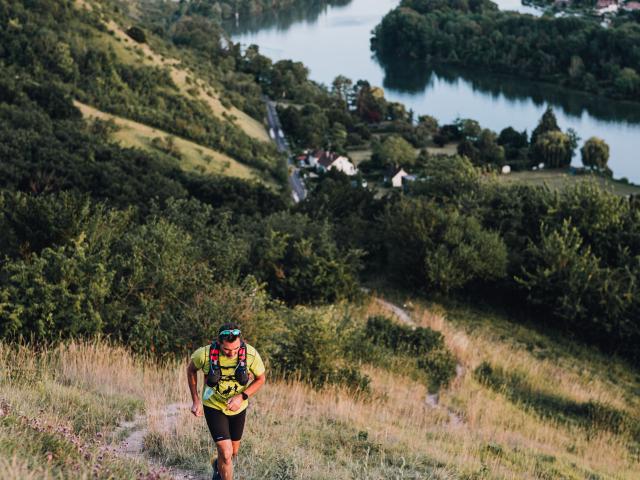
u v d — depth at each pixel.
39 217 21.03
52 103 89.81
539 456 14.81
